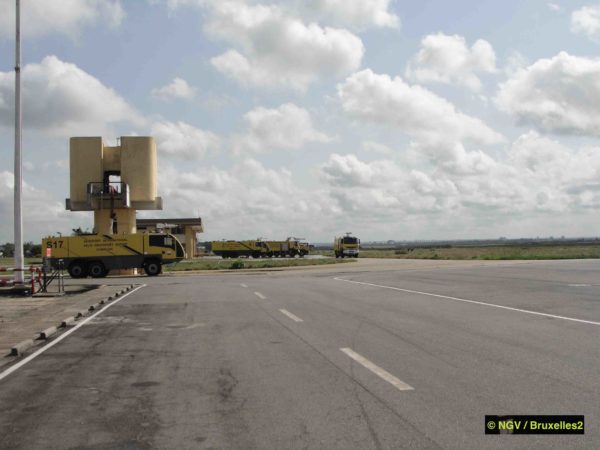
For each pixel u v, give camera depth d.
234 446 5.04
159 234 39.91
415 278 28.66
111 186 41.59
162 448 5.03
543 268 35.75
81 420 5.88
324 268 44.94
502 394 6.55
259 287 24.56
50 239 39.41
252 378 7.59
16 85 22.47
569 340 10.02
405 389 6.85
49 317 15.21
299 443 5.09
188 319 14.04
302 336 10.96
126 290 24.89
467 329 11.45
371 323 12.57
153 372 8.12
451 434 5.24
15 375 8.15
